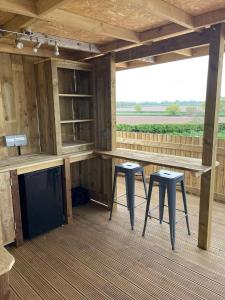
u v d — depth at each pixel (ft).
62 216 10.93
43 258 8.59
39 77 11.00
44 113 11.16
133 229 10.48
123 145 17.66
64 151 11.21
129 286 7.16
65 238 9.90
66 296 6.82
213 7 6.89
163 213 11.34
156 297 6.71
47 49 11.23
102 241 9.61
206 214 8.61
